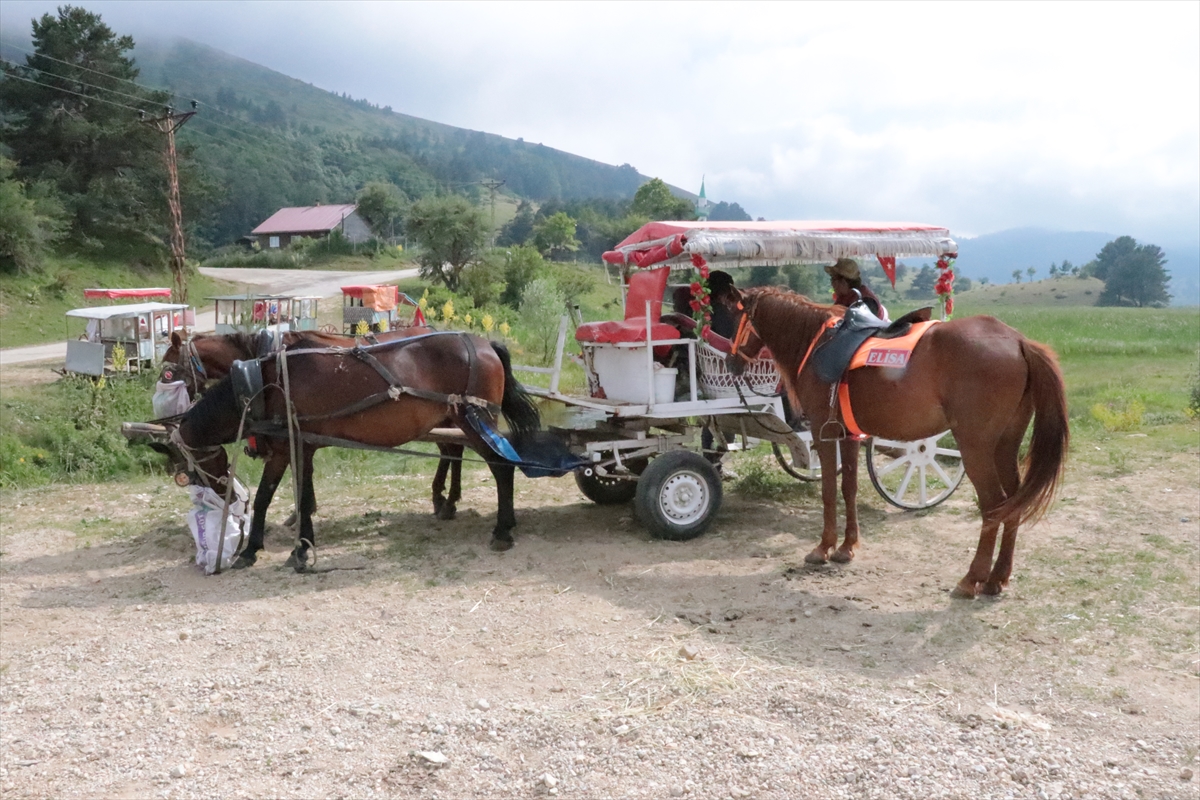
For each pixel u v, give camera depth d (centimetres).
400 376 670
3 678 487
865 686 445
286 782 371
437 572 650
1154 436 1127
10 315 3641
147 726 423
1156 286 12062
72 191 5519
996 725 404
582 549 698
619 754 382
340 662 493
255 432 660
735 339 684
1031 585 599
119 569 687
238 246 9588
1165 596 572
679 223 714
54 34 5738
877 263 800
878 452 863
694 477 720
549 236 9262
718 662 473
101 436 1423
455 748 391
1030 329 3678
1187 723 408
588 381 800
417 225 5703
